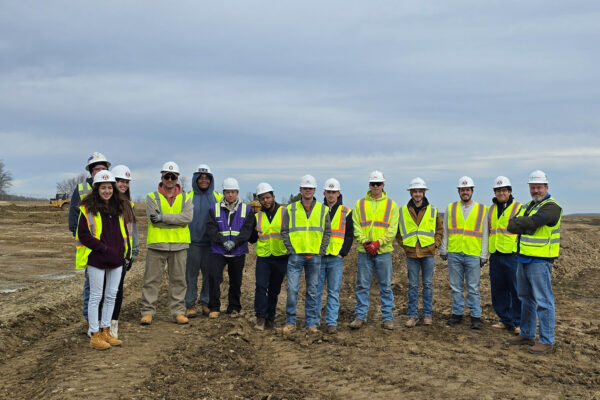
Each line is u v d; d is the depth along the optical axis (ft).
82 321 30.42
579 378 19.61
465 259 27.40
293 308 26.73
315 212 25.98
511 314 26.89
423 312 28.35
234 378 19.81
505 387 18.78
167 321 28.76
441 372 20.33
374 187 27.14
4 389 18.76
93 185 22.17
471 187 27.20
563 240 65.31
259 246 27.45
